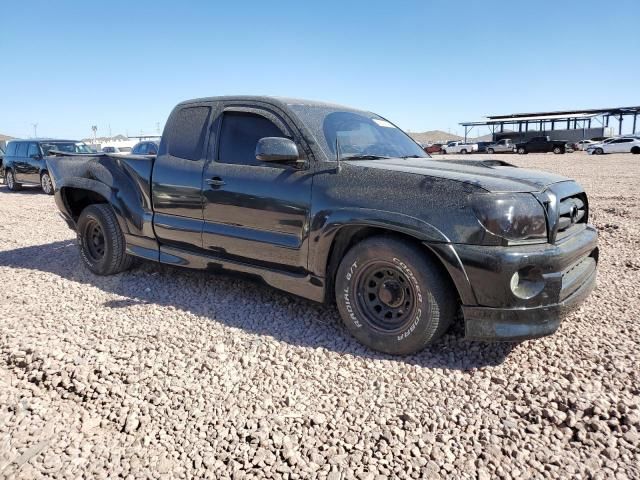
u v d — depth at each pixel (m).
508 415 2.49
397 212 2.98
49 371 2.88
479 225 2.76
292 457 2.18
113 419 2.48
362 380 2.85
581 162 27.25
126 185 4.64
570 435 2.33
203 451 2.24
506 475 2.07
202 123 4.21
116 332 3.49
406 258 2.96
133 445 2.29
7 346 3.21
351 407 2.58
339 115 4.05
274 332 3.50
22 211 10.53
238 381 2.83
